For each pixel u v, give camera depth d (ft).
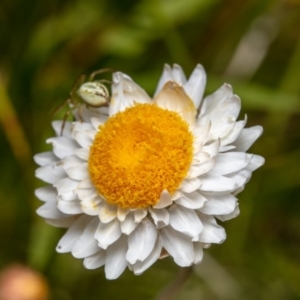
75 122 0.55
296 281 0.67
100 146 0.53
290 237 0.69
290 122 0.68
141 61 0.70
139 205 0.52
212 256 0.67
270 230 0.69
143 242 0.52
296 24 0.70
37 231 0.66
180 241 0.52
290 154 0.68
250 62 0.69
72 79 0.69
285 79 0.68
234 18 0.69
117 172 0.52
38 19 0.70
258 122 0.69
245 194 0.68
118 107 0.55
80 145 0.55
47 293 0.63
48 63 0.70
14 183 0.70
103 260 0.53
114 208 0.53
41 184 0.68
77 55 0.70
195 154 0.53
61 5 0.70
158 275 0.67
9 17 0.70
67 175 0.55
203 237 0.52
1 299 0.62
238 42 0.70
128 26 0.70
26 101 0.70
